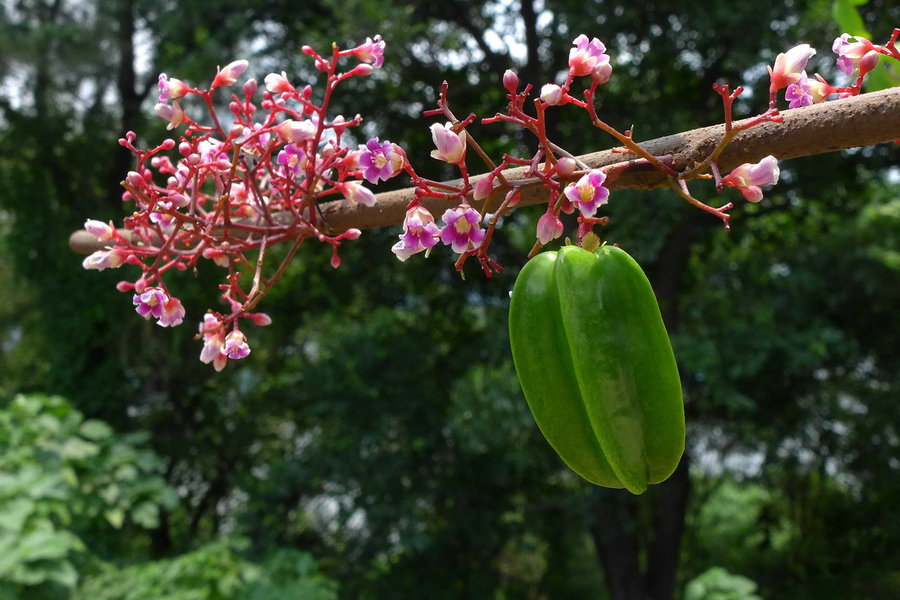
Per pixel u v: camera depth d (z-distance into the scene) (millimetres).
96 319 12258
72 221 12758
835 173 10773
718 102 9969
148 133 12695
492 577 11992
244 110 1582
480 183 1144
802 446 11305
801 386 10938
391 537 10438
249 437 13125
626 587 11609
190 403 13750
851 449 11492
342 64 9508
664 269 11023
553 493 12148
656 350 1104
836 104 1081
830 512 13078
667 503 11984
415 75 11008
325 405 10336
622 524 10984
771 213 11508
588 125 9922
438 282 12766
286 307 13062
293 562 6582
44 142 12461
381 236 11914
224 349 1483
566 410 1193
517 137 10969
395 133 11461
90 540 6301
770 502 14359
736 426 11766
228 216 1521
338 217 1575
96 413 12617
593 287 1115
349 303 12594
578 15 9211
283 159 1546
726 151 1137
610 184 1177
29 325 15117
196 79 9562
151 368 12812
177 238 1546
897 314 11250
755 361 9422
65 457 5250
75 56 11508
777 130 1108
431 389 10953
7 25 11242
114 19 11461
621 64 10312
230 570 5848
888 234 10828
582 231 1175
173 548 11883
